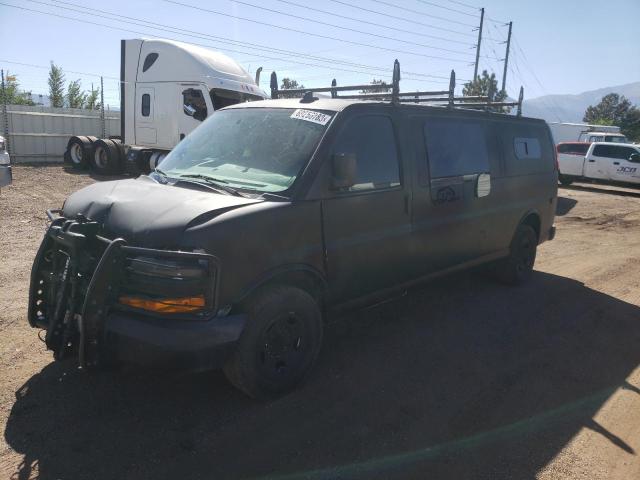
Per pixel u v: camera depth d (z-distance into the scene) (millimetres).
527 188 6426
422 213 4652
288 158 3787
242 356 3291
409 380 4016
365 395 3752
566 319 5582
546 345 4859
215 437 3156
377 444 3178
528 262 6805
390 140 4375
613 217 13344
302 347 3697
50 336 3264
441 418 3512
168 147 14547
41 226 8594
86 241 3232
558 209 14492
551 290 6605
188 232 3035
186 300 2990
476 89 35188
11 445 2967
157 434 3150
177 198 3373
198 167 4051
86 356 3084
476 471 2973
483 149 5574
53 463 2842
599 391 4020
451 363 4359
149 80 14664
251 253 3262
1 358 3949
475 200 5391
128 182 3951
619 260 8500
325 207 3727
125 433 3141
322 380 3928
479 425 3451
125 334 2996
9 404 3361
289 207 3484
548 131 7074
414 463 3014
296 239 3537
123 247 3010
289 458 3002
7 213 9414
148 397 3541
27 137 19125
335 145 3854
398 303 5781
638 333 5316
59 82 32156
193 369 3066
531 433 3389
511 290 6500
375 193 4137
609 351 4816
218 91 13773
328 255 3793
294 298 3506
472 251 5539
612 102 96875
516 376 4191
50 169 17391
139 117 15125
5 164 8734
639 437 3422
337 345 4594
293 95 5488
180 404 3482
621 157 19609
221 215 3182
